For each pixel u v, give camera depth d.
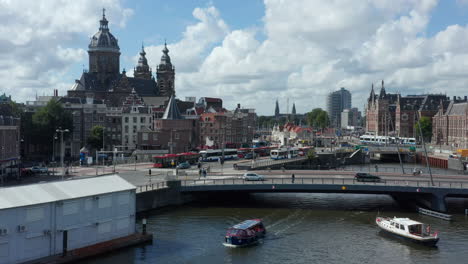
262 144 195.62
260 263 48.31
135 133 157.88
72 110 152.38
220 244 54.53
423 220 66.81
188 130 150.25
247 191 78.25
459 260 49.66
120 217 52.53
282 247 53.84
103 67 199.88
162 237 56.94
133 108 158.25
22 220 42.34
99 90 194.25
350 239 57.22
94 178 53.38
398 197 79.12
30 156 141.38
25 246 42.69
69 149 149.50
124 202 53.00
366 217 68.88
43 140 140.00
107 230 50.94
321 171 99.94
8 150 100.06
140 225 62.69
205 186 76.06
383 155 182.88
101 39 199.75
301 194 89.00
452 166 139.38
